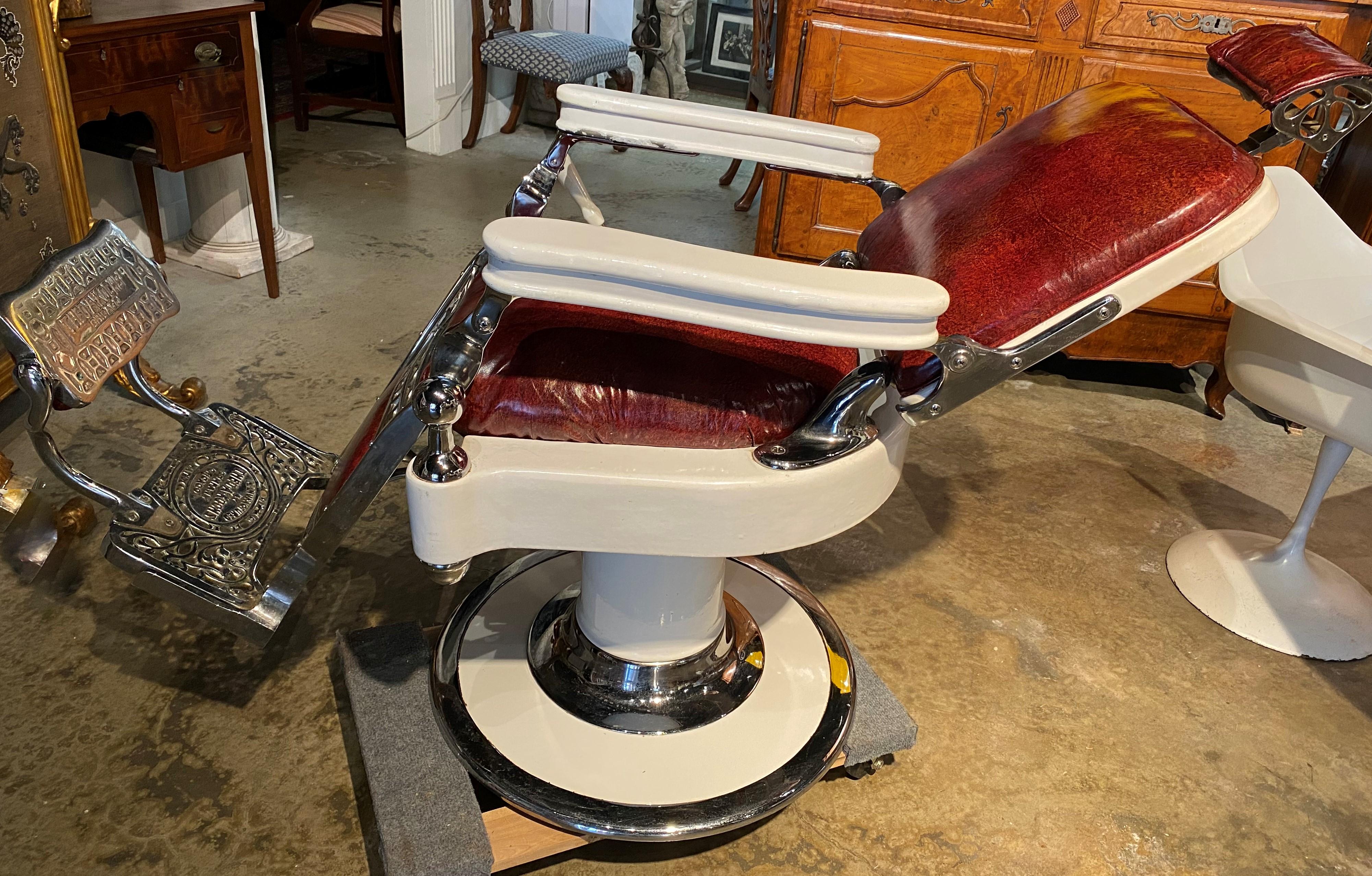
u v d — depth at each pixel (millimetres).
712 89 6020
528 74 4090
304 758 1353
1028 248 973
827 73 2398
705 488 960
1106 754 1480
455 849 1126
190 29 2223
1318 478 1783
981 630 1722
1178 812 1387
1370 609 1810
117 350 1478
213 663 1500
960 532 1995
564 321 1142
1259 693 1633
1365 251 1818
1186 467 2307
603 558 1271
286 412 2154
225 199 2809
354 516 1138
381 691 1347
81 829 1223
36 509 1764
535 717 1298
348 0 4395
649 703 1311
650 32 5051
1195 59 2260
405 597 1677
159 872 1182
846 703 1362
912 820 1342
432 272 2982
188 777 1309
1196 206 902
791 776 1245
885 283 835
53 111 1937
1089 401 2604
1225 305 2416
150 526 1408
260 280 2830
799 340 828
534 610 1490
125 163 2785
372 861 1219
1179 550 1948
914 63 2354
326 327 2570
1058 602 1813
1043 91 2336
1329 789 1449
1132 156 997
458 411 898
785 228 2600
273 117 4152
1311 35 1350
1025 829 1341
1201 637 1756
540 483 965
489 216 3512
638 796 1205
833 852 1285
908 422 1051
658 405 1036
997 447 2330
